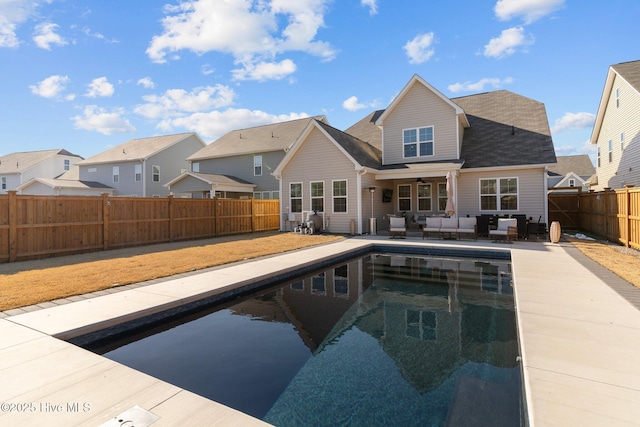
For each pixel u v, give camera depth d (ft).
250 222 58.34
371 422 9.45
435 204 56.95
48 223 32.04
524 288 18.81
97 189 95.25
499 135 53.62
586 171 128.77
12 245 29.40
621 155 60.03
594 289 18.57
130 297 17.84
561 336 12.32
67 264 27.68
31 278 22.21
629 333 12.53
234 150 86.69
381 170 52.44
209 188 75.87
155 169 95.30
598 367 10.09
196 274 23.52
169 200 44.34
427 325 17.08
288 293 23.11
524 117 55.83
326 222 53.57
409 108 54.95
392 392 10.98
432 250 36.65
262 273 23.76
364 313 19.03
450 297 21.88
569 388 8.99
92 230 35.73
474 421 9.38
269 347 14.53
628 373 9.73
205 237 49.39
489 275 27.76
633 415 7.84
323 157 53.57
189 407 8.32
